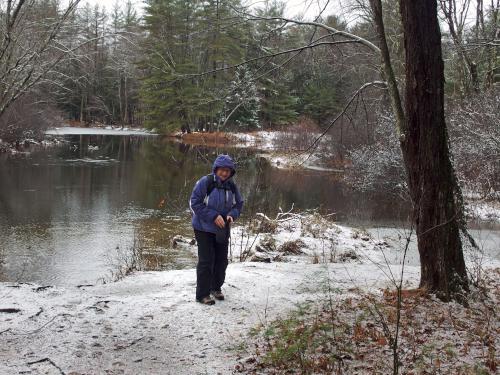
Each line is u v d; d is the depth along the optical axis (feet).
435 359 12.96
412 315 16.20
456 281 17.94
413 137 17.84
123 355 13.51
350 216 53.57
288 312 16.63
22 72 30.50
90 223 44.73
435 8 17.10
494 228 45.27
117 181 70.28
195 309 17.03
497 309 17.40
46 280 28.73
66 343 13.93
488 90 53.98
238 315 16.72
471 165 54.49
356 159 71.15
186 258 33.17
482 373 12.00
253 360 13.21
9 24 28.81
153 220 46.85
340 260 31.01
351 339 14.10
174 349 14.03
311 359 12.98
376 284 21.81
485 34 46.65
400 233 43.01
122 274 28.96
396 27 31.24
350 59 27.04
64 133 165.58
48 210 49.83
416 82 17.42
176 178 74.95
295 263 27.32
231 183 18.01
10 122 107.96
